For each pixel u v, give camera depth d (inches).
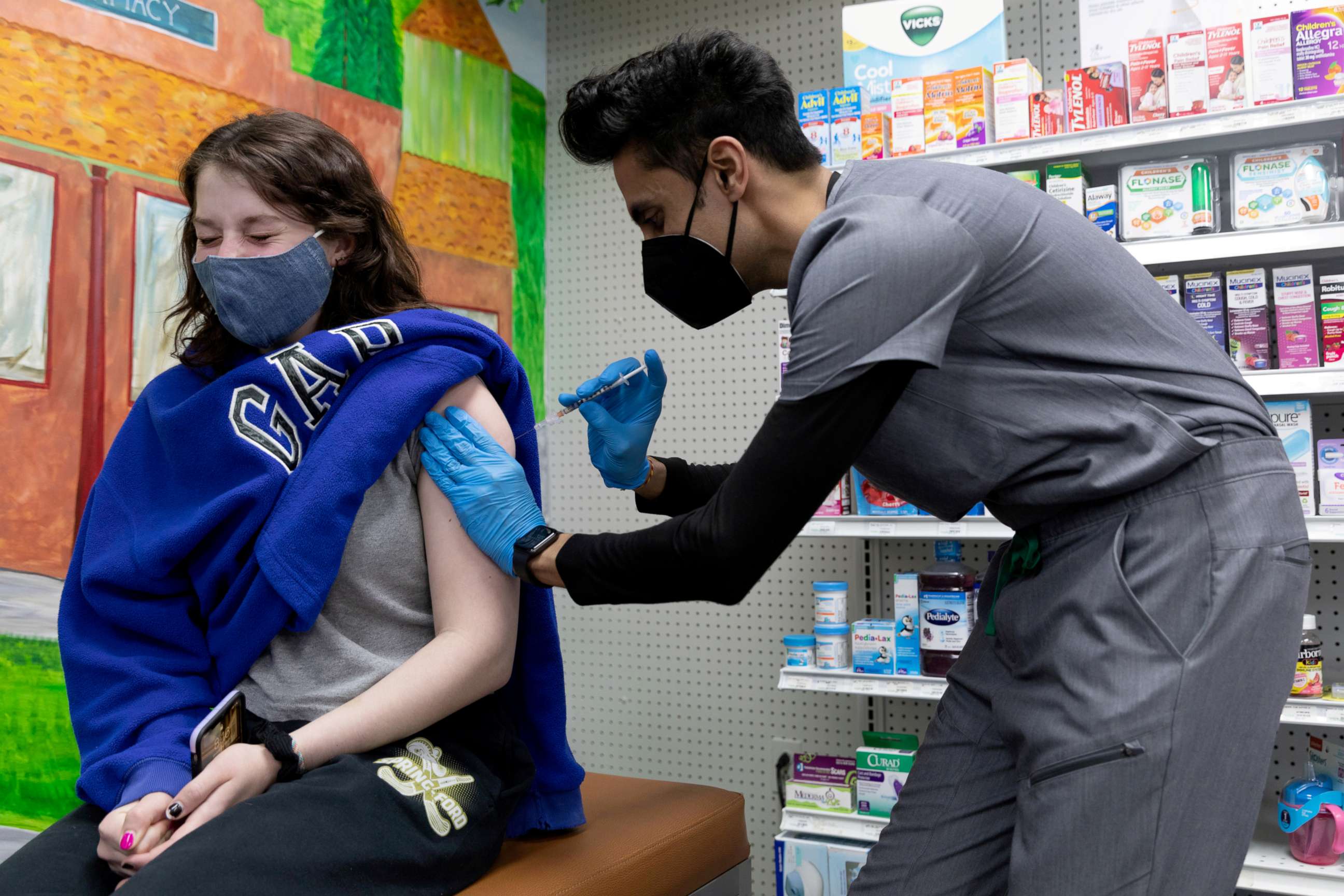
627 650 117.6
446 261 107.7
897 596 88.7
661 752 115.3
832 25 109.3
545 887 41.5
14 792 67.8
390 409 42.1
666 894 47.9
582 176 122.5
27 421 69.4
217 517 40.9
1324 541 75.7
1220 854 36.0
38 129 70.0
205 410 42.4
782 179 41.3
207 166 44.0
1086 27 86.9
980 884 44.3
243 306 43.4
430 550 42.9
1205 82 79.7
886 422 40.2
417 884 37.7
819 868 89.4
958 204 38.4
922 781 46.8
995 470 39.4
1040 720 39.1
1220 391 38.5
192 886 30.9
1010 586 42.6
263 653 42.6
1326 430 86.7
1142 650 36.3
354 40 96.3
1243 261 85.3
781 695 109.0
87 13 73.0
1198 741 35.4
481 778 42.0
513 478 42.2
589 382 51.4
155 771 37.4
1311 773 79.0
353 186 46.9
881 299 34.5
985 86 87.4
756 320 111.7
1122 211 83.1
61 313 71.4
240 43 84.7
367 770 38.2
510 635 42.9
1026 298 38.3
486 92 113.7
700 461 114.4
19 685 68.5
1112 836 35.9
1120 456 37.6
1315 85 76.3
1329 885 72.1
